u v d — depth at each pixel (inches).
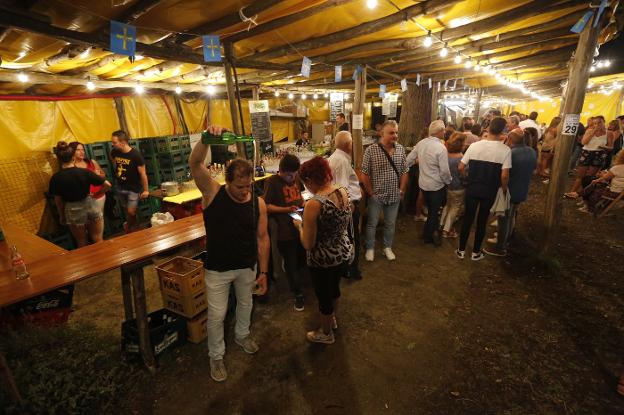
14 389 78.0
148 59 171.3
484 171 152.2
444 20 138.0
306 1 107.7
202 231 119.0
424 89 313.3
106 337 110.3
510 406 86.8
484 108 805.2
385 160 155.1
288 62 210.2
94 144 216.8
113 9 96.1
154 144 234.8
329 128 404.8
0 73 170.6
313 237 91.8
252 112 204.8
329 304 104.4
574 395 89.4
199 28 124.0
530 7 125.2
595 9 126.5
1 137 201.3
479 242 165.5
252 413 87.0
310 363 103.9
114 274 167.9
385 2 113.1
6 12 89.4
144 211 235.5
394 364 102.7
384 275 157.2
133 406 89.6
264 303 137.1
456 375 97.7
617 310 124.9
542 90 492.4
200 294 111.3
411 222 229.1
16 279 84.0
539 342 109.7
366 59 204.7
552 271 153.6
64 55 146.8
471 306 131.0
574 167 355.6
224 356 107.3
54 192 161.8
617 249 178.1
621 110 488.7
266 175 233.9
